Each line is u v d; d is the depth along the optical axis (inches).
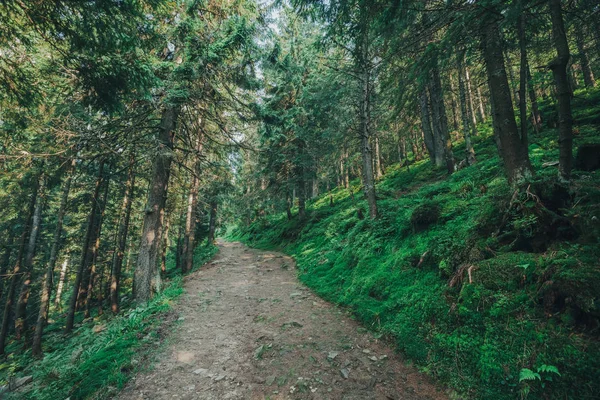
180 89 366.6
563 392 109.8
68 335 486.3
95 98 270.8
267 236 935.0
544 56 327.9
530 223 170.7
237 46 370.0
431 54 212.1
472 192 295.4
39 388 207.6
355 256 356.5
